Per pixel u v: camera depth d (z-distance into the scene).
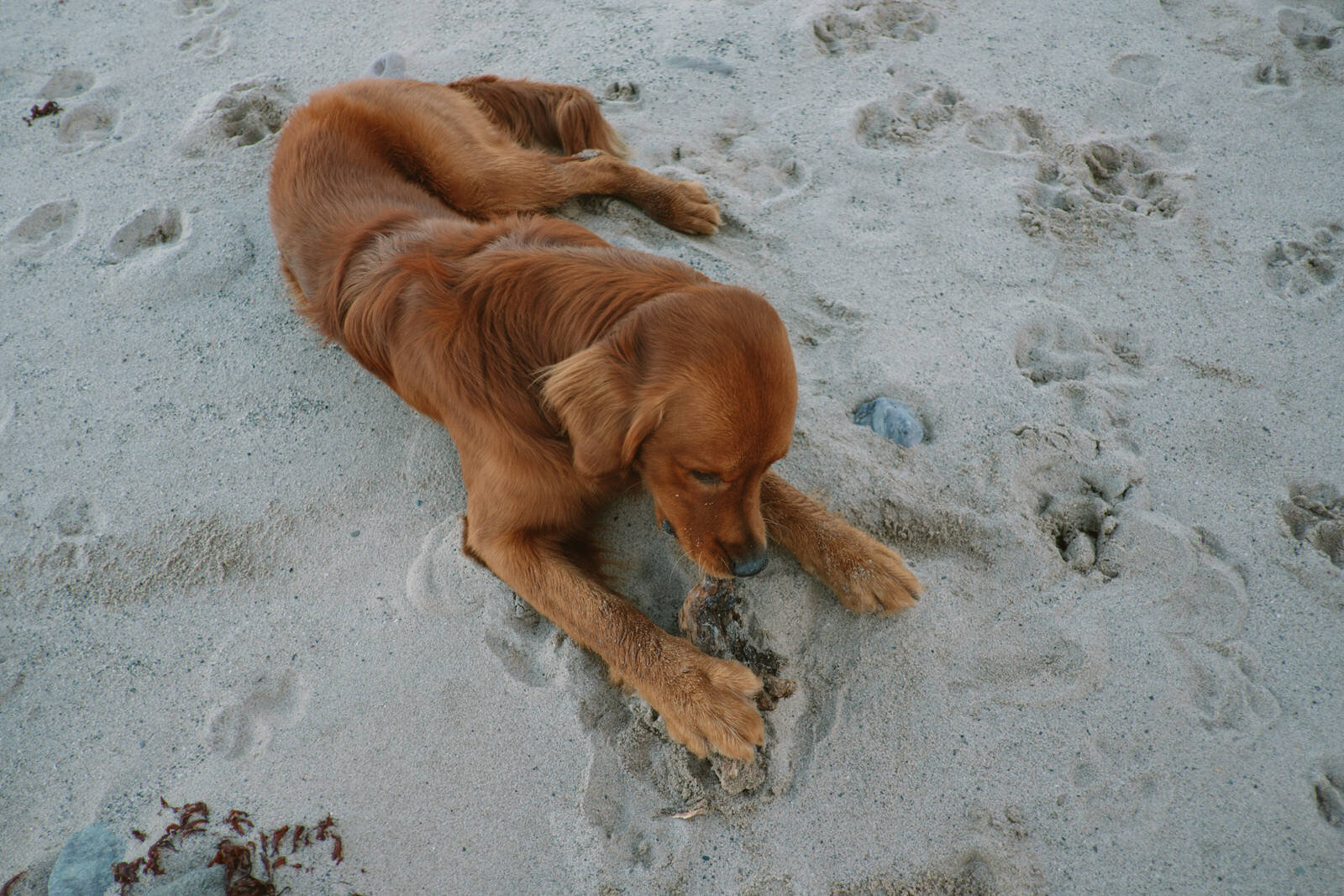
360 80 3.82
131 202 4.03
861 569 2.60
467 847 2.32
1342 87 4.29
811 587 2.70
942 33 4.73
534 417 2.46
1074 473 2.96
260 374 3.38
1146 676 2.51
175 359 3.45
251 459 3.14
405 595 2.79
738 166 4.04
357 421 3.23
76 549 2.94
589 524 2.85
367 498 3.02
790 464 2.96
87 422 3.27
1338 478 2.91
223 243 3.79
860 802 2.32
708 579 2.54
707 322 2.14
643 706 2.48
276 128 4.42
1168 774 2.34
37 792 2.46
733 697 2.33
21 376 3.41
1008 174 3.97
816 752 2.39
